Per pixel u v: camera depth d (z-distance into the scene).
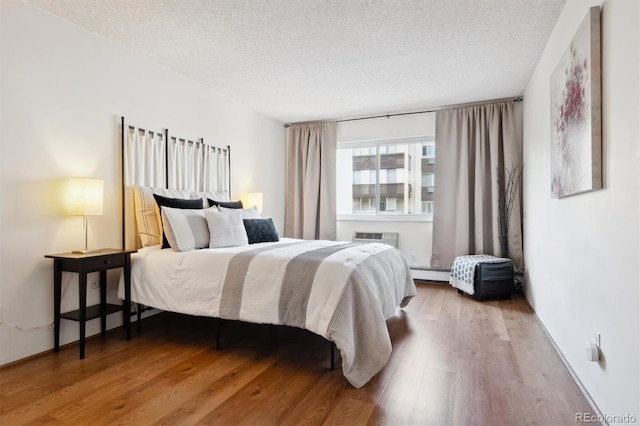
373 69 3.43
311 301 2.15
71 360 2.32
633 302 1.34
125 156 2.99
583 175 1.80
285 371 2.17
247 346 2.58
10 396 1.85
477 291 3.80
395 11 2.45
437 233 4.64
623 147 1.42
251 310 2.33
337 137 5.27
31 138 2.37
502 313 3.36
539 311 3.12
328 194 5.20
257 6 2.40
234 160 4.36
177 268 2.65
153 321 3.19
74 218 2.63
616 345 1.49
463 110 4.50
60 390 1.92
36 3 2.36
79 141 2.66
